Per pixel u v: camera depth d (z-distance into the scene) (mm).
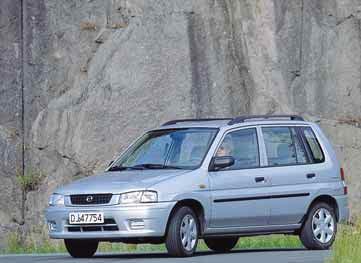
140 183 29500
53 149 57031
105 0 59750
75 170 56500
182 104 56375
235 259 29203
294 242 38281
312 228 33125
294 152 33125
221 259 29203
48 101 58719
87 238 29703
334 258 26625
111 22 59406
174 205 29594
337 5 59250
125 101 56594
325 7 59188
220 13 58094
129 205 29219
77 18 59531
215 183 30781
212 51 57375
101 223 29453
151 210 29172
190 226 30078
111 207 29328
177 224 29641
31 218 56094
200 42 57281
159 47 57094
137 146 32562
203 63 57094
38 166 57312
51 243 45219
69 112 57031
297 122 33688
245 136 32156
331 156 34031
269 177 32094
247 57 58156
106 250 37000
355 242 26953
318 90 58562
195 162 30922
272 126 32906
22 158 57625
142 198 29234
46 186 56625
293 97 58156
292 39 58562
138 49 57156
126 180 29891
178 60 56781
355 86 58812
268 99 57562
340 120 58562
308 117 58062
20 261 29922
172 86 56625
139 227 29203
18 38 59000
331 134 57688
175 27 57094
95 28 59406
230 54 57781
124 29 58188
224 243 34438
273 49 58281
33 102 58750
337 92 58625
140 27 57469
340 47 58969
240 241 38500
